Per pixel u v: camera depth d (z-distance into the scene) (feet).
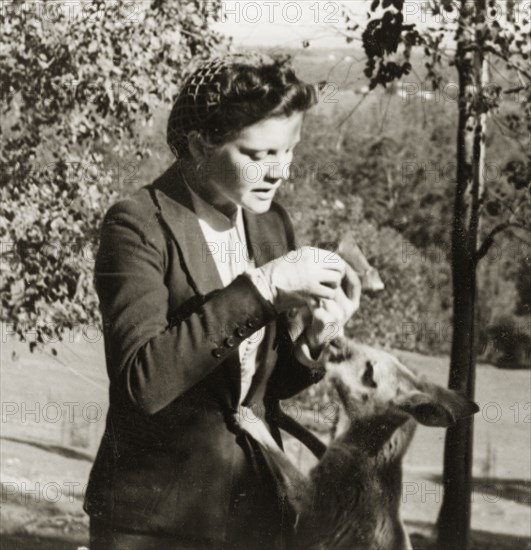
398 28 13.61
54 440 18.81
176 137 6.35
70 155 17.20
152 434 6.29
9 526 14.19
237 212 6.53
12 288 17.03
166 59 16.53
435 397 7.29
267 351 6.49
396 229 13.93
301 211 13.46
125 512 6.32
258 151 6.16
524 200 13.43
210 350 5.78
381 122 14.38
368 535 6.93
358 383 7.17
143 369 5.77
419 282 13.74
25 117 17.37
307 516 6.66
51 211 17.11
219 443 6.34
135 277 6.03
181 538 6.31
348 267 6.57
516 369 14.08
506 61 13.85
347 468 7.00
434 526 11.76
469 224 12.72
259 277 5.96
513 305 13.71
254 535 6.49
